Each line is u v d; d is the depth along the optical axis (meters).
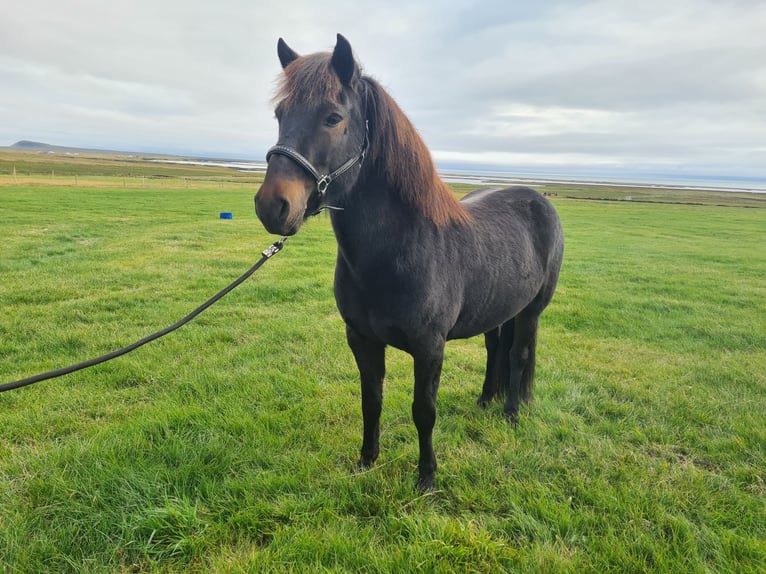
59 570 1.99
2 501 2.33
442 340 2.40
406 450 2.93
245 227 14.53
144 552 2.05
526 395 3.51
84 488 2.39
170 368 4.10
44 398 3.46
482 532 2.17
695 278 9.72
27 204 18.27
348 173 2.04
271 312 5.98
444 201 2.46
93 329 5.04
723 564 2.06
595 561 2.06
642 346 5.31
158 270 8.05
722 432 3.27
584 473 2.74
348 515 2.35
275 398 3.59
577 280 9.27
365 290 2.29
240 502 2.38
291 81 1.99
